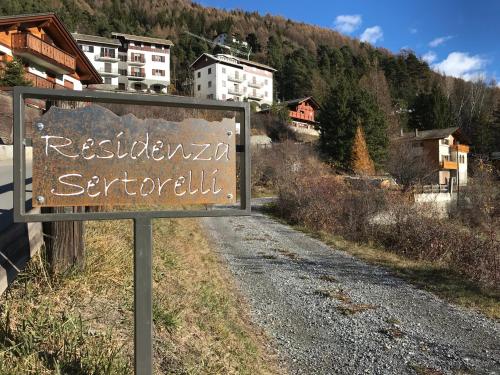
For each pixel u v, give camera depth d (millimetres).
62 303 3037
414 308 6500
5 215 3629
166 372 2875
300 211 15719
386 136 35938
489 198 17797
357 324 5699
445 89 68562
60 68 22266
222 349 3752
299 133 49438
